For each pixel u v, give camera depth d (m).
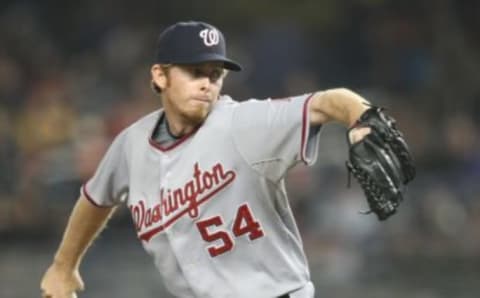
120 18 57.34
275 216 15.37
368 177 13.55
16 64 53.97
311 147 14.68
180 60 15.07
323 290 35.59
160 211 15.63
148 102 47.50
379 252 39.88
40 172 45.41
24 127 47.94
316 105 14.48
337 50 53.75
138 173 15.91
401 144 13.66
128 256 39.06
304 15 54.69
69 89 51.12
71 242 17.28
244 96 50.66
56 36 57.28
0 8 57.97
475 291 35.34
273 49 52.44
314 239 40.66
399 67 51.16
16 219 44.56
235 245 15.28
